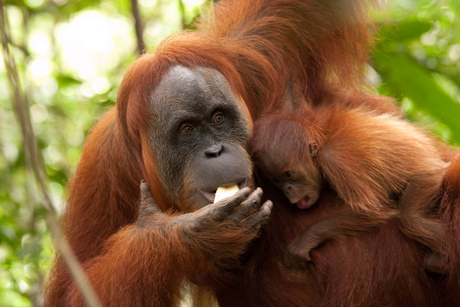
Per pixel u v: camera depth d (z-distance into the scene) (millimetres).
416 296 6113
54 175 11031
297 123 6211
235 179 5285
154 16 15070
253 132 6293
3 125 13672
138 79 5840
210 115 5480
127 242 5867
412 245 6086
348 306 6051
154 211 5801
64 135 13523
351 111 6453
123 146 6484
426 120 10023
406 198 5957
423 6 10648
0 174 11523
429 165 6012
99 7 16547
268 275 6301
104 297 5816
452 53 12289
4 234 9953
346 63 7488
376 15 7898
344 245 6016
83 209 6883
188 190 5465
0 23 3822
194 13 9664
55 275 6918
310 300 6195
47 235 10039
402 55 9523
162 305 5781
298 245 6074
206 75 5613
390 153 5930
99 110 12977
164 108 5535
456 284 6004
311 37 7168
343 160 5895
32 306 9000
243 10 7320
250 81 6625
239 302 6523
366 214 5930
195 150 5457
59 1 13836
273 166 6090
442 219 6039
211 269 6215
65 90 14445
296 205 6234
